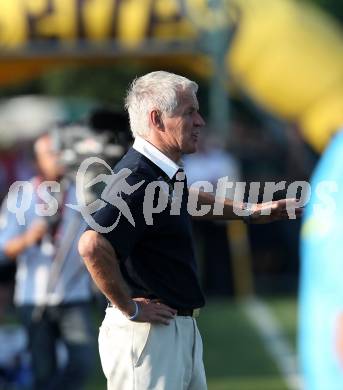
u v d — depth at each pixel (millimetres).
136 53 47969
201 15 48062
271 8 49500
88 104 68438
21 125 66688
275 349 38438
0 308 34094
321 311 24922
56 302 26672
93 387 31797
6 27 47688
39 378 26859
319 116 48438
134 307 17453
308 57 48812
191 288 17938
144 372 17656
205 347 39125
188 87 17609
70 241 26578
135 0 48031
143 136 17656
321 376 25094
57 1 47781
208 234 51656
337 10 64812
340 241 24422
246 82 49250
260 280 52781
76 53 47844
